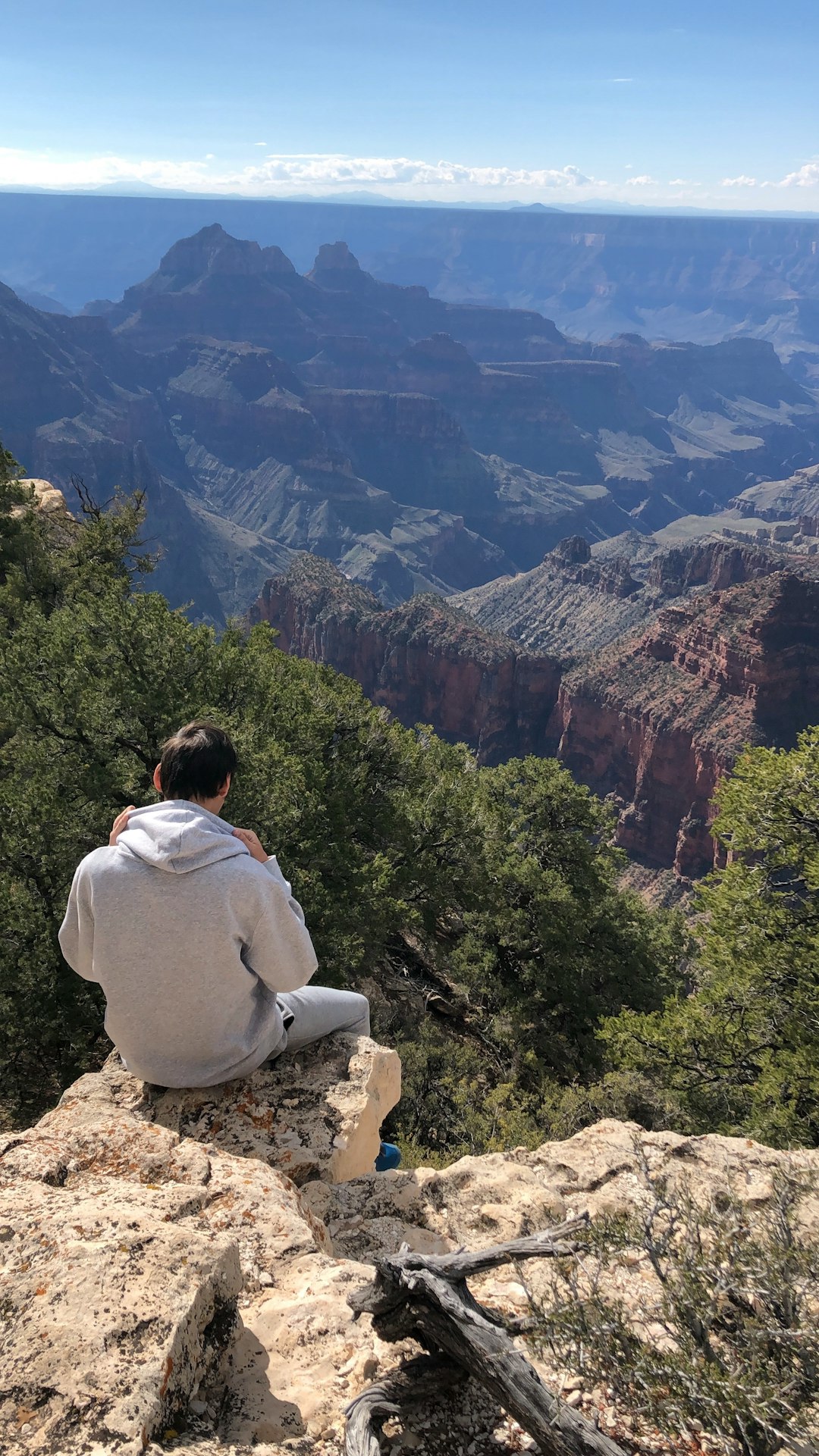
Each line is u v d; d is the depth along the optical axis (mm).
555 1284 3227
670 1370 2857
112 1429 2373
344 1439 2740
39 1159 3877
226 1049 4535
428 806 23750
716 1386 2740
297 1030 5086
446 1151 13414
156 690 16938
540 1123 15023
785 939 17156
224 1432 2754
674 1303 3082
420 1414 2971
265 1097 4832
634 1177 4996
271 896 4250
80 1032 13539
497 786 33219
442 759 30719
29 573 29469
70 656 17484
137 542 37906
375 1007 22844
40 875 15258
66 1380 2512
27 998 13469
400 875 22250
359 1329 3262
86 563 32719
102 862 4199
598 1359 3010
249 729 16641
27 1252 2998
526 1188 4816
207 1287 2953
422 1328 2979
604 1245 3281
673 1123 15656
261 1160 4395
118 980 4250
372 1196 4680
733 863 18750
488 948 28422
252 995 4629
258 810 15930
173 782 4301
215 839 4168
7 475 31328
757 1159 5121
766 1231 3424
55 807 15391
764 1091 14711
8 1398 2480
